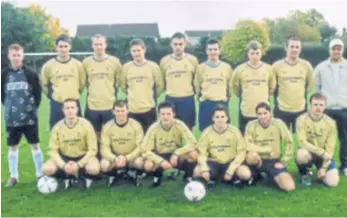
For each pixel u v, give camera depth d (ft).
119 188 22.79
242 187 22.49
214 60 25.84
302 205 20.12
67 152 23.02
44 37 114.73
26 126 23.49
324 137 23.41
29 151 30.96
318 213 19.27
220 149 22.61
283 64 25.82
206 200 20.86
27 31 103.91
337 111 24.76
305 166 22.79
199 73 26.11
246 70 25.39
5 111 23.39
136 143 23.08
